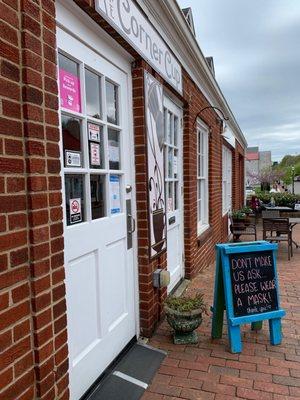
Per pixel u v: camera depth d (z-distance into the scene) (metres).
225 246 3.23
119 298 2.95
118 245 2.94
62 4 2.15
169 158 4.46
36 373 1.74
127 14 2.75
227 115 8.91
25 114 1.67
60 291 1.92
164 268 3.80
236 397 2.47
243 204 16.27
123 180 3.03
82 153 2.44
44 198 1.79
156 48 3.47
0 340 1.53
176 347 3.18
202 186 6.59
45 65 1.82
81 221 2.43
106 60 2.75
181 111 4.90
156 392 2.53
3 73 1.55
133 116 3.21
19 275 1.64
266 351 3.12
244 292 3.19
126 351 3.05
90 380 2.48
